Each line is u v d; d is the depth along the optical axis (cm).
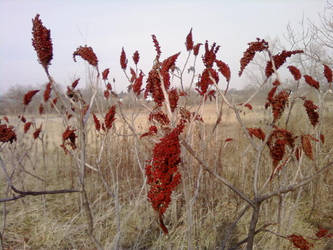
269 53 140
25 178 513
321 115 336
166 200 99
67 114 327
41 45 131
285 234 275
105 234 332
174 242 296
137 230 335
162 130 152
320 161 377
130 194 390
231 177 416
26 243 326
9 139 203
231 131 525
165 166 99
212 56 181
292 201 354
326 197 392
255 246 286
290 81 562
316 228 335
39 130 386
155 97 153
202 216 322
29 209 406
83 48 161
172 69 222
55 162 616
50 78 137
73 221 371
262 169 380
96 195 391
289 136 135
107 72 311
